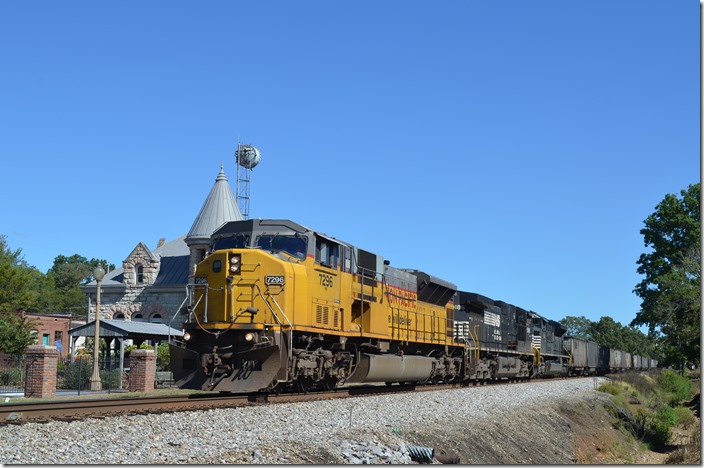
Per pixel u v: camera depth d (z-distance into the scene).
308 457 12.77
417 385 31.52
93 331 34.59
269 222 21.44
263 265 20.02
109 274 53.66
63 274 131.12
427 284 31.56
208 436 13.11
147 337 36.31
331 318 22.48
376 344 25.75
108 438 12.06
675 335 53.88
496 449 19.28
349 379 24.28
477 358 37.19
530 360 49.53
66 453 10.79
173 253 53.56
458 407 22.97
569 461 23.02
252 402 18.58
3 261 67.19
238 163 55.88
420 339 30.09
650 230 66.88
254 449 12.58
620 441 31.91
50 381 23.80
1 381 29.73
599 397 39.91
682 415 44.34
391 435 16.28
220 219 48.78
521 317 48.16
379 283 26.31
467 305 38.19
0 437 11.30
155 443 12.09
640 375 67.62
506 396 29.31
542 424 25.73
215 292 20.20
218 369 19.56
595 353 69.62
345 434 15.22
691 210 65.31
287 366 19.56
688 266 56.72
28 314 55.97
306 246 21.25
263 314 19.70
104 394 25.94
